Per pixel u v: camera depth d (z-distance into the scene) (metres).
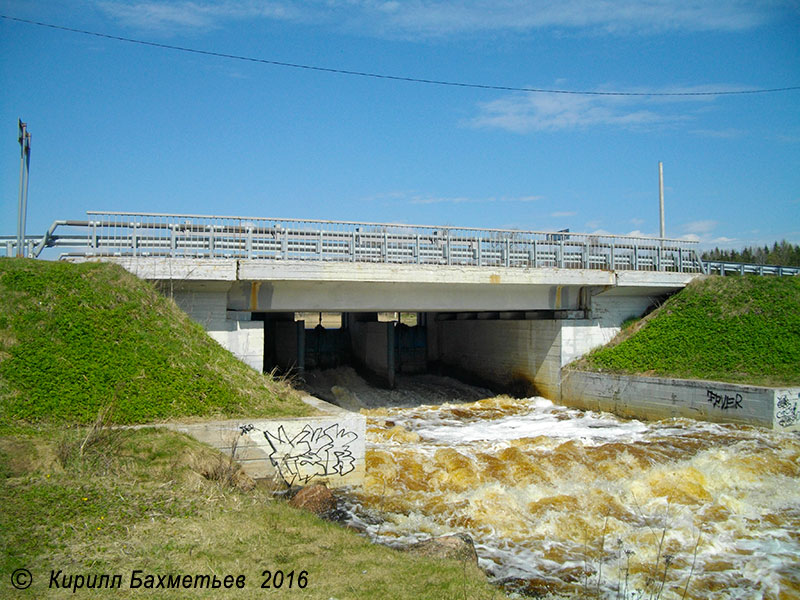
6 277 18.83
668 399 28.00
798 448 21.64
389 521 14.88
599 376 31.25
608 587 12.15
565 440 23.28
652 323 33.59
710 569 13.15
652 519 15.85
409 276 27.64
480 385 40.38
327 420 17.36
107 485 12.36
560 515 15.61
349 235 27.23
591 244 33.53
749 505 16.81
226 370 19.75
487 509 15.78
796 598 12.02
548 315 35.31
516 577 12.48
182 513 11.79
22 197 22.58
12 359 16.41
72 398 16.09
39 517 10.60
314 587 9.28
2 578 8.70
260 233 25.52
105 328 18.62
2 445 12.98
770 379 26.78
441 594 9.38
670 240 36.22
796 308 30.94
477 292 31.47
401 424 28.67
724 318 31.72
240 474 15.48
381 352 39.31
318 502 15.29
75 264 20.67
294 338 36.91
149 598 8.54
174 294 24.70
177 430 15.87
